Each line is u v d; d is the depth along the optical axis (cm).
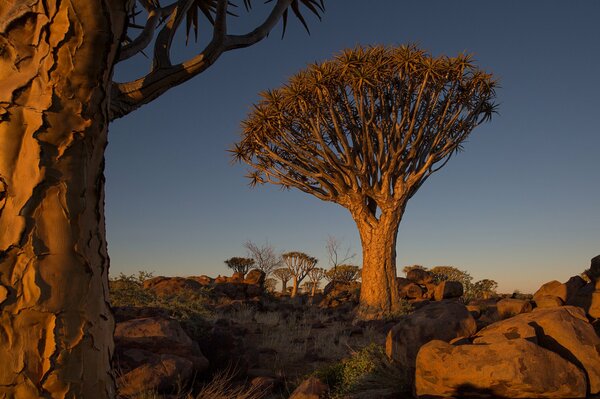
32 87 136
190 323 827
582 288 774
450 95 1573
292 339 1084
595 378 454
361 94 1477
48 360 133
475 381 446
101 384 146
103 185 155
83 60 138
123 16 144
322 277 2984
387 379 572
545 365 441
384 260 1562
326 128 1600
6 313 130
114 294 997
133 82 207
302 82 1515
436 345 488
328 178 1619
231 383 673
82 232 143
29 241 133
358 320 1441
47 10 133
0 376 128
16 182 135
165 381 579
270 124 1592
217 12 230
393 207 1564
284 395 652
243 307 1552
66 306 137
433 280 2084
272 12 274
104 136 152
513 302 831
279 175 1773
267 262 2986
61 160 139
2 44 134
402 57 1472
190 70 218
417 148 1572
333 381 648
